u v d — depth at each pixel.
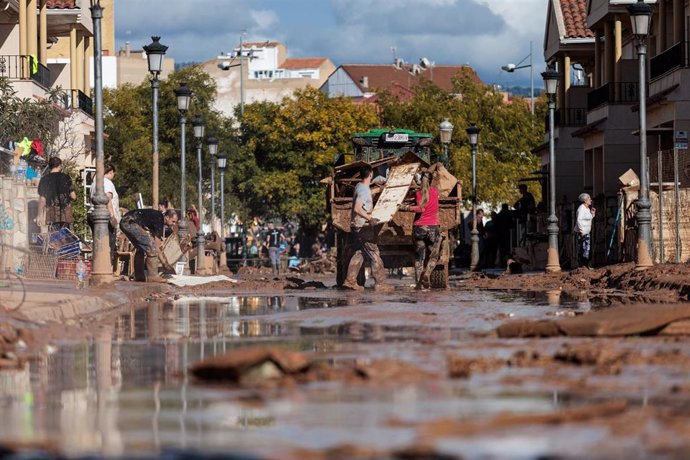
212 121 126.25
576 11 87.75
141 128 123.00
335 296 41.28
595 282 46.06
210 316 31.64
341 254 48.00
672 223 51.56
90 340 24.73
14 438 13.27
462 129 117.25
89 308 32.62
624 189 53.75
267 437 13.13
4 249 37.91
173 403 15.70
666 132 66.50
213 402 15.66
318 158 126.75
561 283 46.94
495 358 19.52
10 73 71.69
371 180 47.91
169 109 125.19
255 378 17.52
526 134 121.69
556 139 88.31
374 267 45.28
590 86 88.56
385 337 24.11
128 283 45.44
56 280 40.94
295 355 17.98
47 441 13.03
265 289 48.31
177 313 32.94
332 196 47.22
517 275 54.53
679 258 48.00
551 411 14.44
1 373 19.16
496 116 120.00
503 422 13.61
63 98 75.94
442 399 15.54
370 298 39.28
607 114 74.62
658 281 39.97
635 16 44.22
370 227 45.00
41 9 77.06
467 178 116.00
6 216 41.34
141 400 16.03
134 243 48.16
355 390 16.45
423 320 28.39
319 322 28.56
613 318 23.22
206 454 12.24
